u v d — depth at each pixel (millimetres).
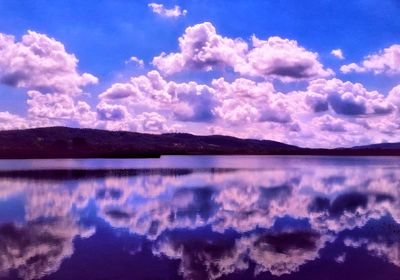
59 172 62156
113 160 130125
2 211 25266
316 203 29812
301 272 13039
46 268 13297
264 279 12352
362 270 13172
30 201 29688
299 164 118312
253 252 15438
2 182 44375
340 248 16047
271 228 20172
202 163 116250
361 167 96875
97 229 19656
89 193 34781
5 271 13000
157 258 14547
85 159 141000
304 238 17859
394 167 96938
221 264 13875
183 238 17781
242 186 42781
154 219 22516
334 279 12328
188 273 12875
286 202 30266
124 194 34438
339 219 22875
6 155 171500
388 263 13906
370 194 36281
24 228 19859
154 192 36312
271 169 82500
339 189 40750
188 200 31000
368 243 16906
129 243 16766
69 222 21516
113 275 12617
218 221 22000
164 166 88750
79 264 13742
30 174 57281
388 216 23953
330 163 132125
